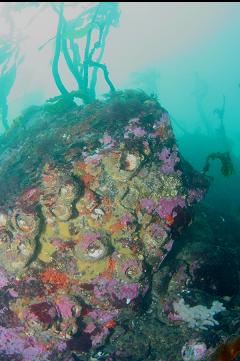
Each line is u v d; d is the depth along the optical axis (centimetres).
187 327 129
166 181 143
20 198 136
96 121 161
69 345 132
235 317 125
